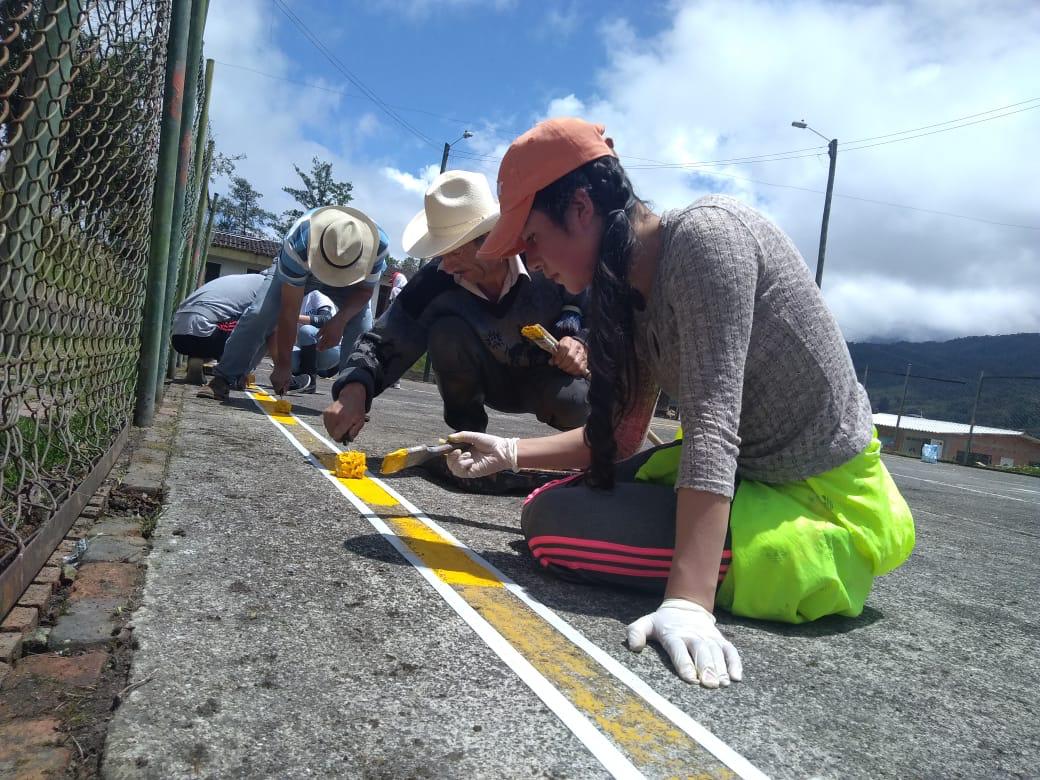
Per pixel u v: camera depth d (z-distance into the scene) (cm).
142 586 158
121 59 214
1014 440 5953
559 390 318
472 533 238
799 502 182
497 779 104
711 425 156
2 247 143
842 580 181
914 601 227
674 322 171
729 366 158
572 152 169
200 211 832
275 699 118
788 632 179
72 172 184
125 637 134
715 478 154
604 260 169
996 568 303
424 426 539
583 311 320
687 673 141
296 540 205
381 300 2211
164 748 102
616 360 177
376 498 271
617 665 145
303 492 264
